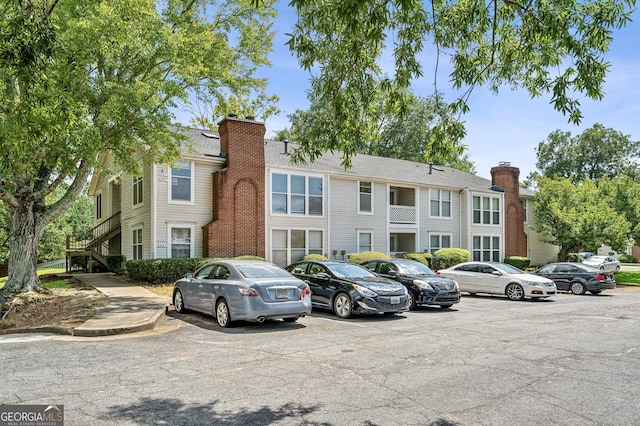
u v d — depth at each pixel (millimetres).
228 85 17844
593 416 4500
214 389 5305
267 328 9594
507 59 7328
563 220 26656
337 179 24141
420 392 5223
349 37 6539
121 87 13586
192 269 18297
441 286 12875
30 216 14766
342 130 7934
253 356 6977
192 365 6410
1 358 6863
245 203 20531
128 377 5789
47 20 6359
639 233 26812
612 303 15008
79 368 6238
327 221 23453
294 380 5672
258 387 5383
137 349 7496
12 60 6008
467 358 6887
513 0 6395
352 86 7617
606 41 5953
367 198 25234
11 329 9352
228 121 20391
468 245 28828
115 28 12469
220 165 20828
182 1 16359
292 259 22172
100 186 29500
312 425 4254
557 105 6531
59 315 11195
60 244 35281
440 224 28141
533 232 34000
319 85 7723
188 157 19641
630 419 4422
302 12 6770
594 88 6004
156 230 19000
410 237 27500
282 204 21984
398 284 11664
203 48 15062
